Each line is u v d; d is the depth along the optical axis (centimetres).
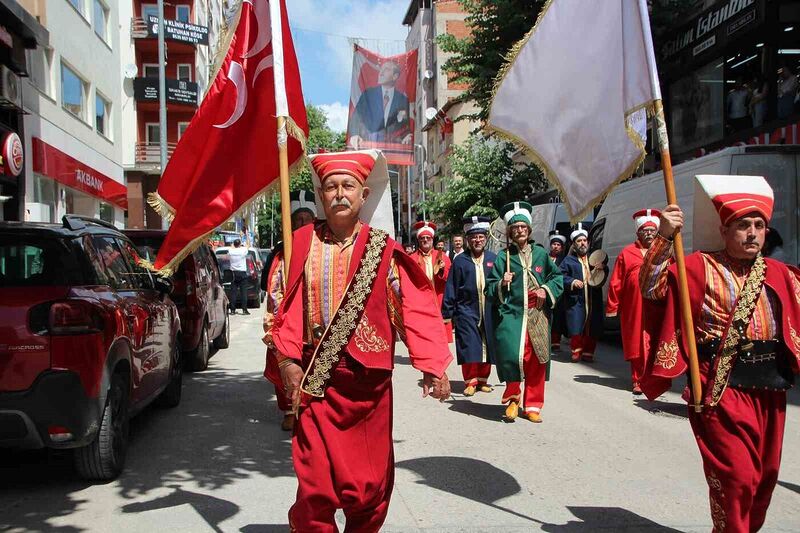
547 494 491
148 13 3431
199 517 444
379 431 324
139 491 493
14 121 1612
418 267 329
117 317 507
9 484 508
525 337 693
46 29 1773
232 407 765
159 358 645
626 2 377
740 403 343
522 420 714
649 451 600
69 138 2033
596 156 412
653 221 863
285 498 480
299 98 417
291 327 317
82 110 2212
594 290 1137
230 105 416
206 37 3359
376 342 320
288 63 413
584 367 1081
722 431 342
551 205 1845
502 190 2306
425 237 1104
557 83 424
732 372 345
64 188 2006
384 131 2228
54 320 454
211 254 1159
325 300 321
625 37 379
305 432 313
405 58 2197
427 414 739
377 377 321
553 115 429
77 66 2114
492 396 841
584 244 1146
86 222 571
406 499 479
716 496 344
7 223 504
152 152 3284
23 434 449
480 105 1859
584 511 458
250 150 418
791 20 1423
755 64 1555
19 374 446
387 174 344
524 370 704
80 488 499
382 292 323
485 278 824
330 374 315
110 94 2533
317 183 343
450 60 1864
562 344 1398
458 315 833
